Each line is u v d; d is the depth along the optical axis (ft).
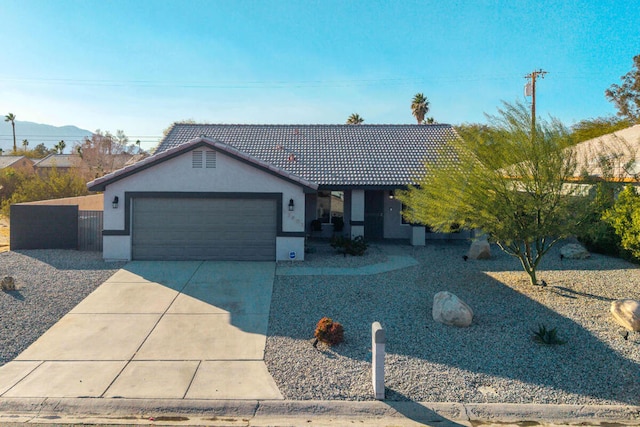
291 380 25.43
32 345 29.91
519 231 38.32
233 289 42.19
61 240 59.57
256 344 30.30
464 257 55.36
